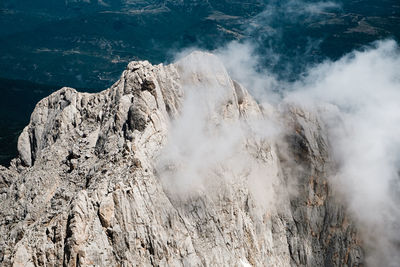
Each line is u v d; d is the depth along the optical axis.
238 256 116.38
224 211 119.75
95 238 97.25
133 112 121.12
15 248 101.44
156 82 125.56
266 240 126.38
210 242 112.56
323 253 135.00
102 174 112.06
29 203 128.50
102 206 99.50
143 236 100.62
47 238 99.19
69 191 117.69
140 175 106.50
